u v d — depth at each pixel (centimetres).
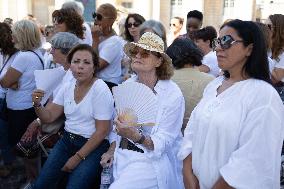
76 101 350
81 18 500
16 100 456
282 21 439
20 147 401
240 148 214
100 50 516
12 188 481
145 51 308
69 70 376
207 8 2186
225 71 242
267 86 219
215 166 224
